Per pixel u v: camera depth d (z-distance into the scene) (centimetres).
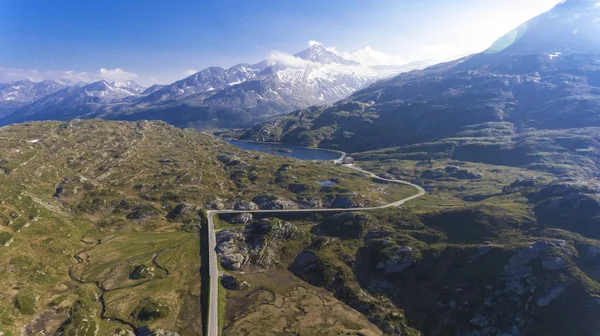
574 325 12362
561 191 19575
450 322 13812
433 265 16450
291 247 18762
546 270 14200
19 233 16325
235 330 12731
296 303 14700
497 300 13812
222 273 16000
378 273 16750
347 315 14125
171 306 13638
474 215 19188
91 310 12950
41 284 14062
